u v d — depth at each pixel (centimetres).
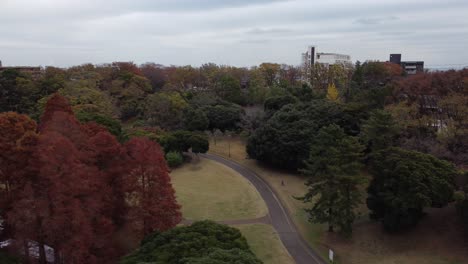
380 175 3769
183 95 9738
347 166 3581
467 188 3594
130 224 3234
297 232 4122
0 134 2822
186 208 4775
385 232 3825
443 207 3994
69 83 8244
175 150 6619
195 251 2411
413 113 5562
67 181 2630
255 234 4038
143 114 8919
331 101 6875
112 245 3072
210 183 5738
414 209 3619
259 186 5619
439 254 3394
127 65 11556
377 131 4528
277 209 4769
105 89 9725
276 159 5944
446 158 4628
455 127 4894
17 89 7606
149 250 2559
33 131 3114
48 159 2597
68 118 3209
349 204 3644
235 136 8438
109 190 3103
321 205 3784
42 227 2683
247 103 10175
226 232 2739
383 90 6038
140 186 3231
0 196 2892
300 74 12762
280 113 6500
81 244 2622
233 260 2192
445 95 5884
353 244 3734
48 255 3195
